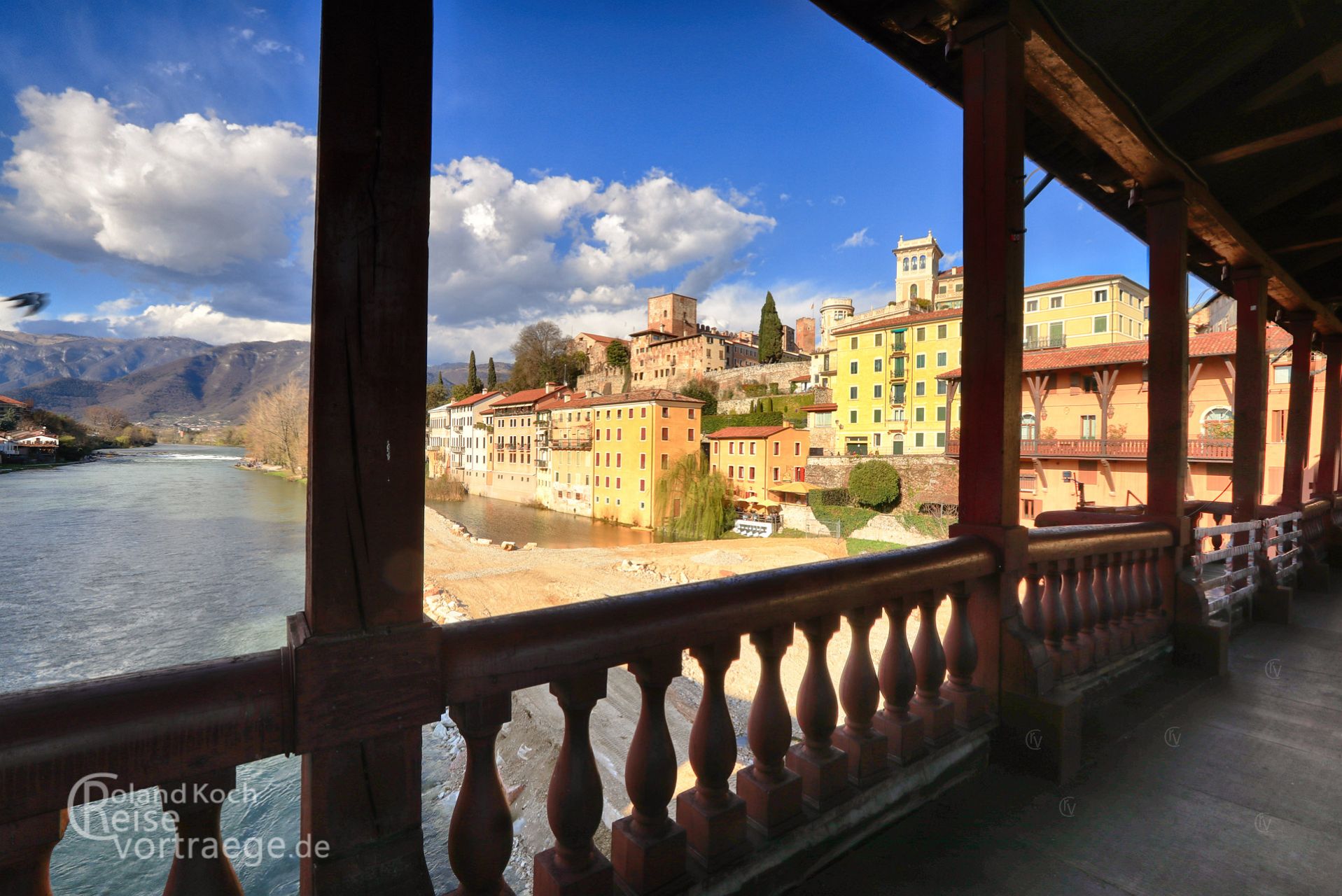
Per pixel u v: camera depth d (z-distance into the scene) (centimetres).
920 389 4553
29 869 91
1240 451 585
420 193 122
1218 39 345
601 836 948
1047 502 3069
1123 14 321
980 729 271
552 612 142
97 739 90
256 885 793
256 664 107
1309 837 229
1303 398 705
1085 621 358
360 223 116
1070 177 446
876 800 221
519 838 976
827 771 206
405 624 120
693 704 1391
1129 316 4809
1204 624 413
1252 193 505
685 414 5588
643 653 150
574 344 10400
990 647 282
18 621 2556
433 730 1248
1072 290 4806
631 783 160
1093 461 2912
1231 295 654
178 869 102
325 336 113
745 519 4719
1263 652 470
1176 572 429
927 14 287
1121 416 2897
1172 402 434
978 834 226
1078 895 196
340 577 114
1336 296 673
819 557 3656
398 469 120
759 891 182
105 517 4738
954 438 3634
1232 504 594
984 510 286
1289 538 632
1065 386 3088
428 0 124
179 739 96
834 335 5069
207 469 9225
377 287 117
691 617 160
